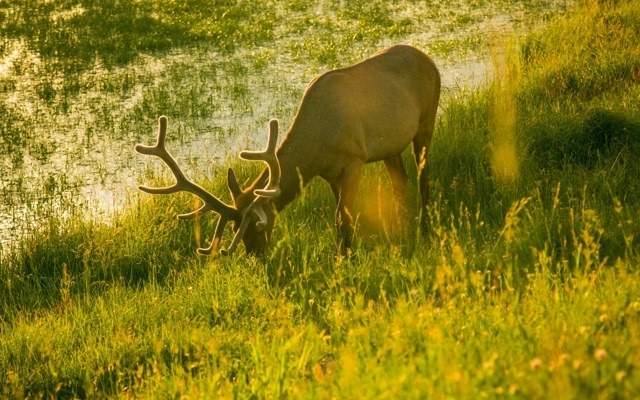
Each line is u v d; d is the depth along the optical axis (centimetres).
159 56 5953
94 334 2075
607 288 1498
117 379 1844
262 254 2339
